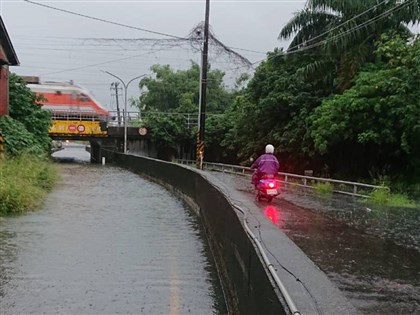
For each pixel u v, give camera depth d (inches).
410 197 673.6
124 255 352.5
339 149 881.5
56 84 1882.4
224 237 318.0
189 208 602.2
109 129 1739.7
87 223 477.4
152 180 1011.3
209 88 2209.6
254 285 184.1
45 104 1834.4
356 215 469.4
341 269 266.8
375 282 242.8
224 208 334.3
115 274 304.8
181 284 288.7
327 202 583.5
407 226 405.1
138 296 265.7
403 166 820.6
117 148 1860.2
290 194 682.2
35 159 803.4
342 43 823.7
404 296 221.1
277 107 1003.3
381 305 208.5
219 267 317.4
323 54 893.8
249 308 194.1
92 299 259.1
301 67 965.2
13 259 332.5
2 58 873.5
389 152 805.2
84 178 1053.8
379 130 724.7
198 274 310.3
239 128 1269.7
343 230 384.5
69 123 1720.0
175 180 789.2
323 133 762.2
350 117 738.2
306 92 968.9
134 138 1795.0
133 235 425.7
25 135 884.6
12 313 237.0
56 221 479.8
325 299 135.7
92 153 2234.3
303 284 149.2
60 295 263.7
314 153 898.7
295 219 438.0
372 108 711.1
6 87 964.0
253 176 566.3
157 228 462.3
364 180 851.4
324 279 155.3
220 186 418.9
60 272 305.9
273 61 1058.1
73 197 685.9
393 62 706.8
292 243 207.5
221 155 1684.3
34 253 350.0
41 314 236.7
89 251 361.4
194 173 615.8
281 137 993.5
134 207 605.9
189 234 435.8
